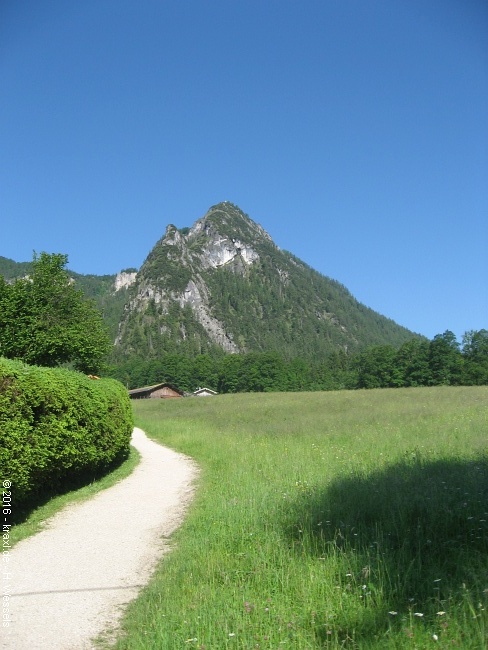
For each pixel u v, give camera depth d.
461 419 20.58
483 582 5.14
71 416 11.83
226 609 5.39
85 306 28.33
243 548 7.24
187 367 133.00
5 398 8.96
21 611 5.90
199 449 19.48
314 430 21.25
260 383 121.81
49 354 26.08
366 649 4.43
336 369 126.62
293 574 6.05
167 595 6.00
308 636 4.75
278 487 10.43
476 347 91.31
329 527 7.36
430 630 4.54
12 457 9.06
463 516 7.07
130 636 5.21
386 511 7.63
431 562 5.98
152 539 8.73
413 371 93.00
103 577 7.00
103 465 15.33
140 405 66.50
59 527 9.55
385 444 15.20
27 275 27.59
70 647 5.09
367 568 5.70
